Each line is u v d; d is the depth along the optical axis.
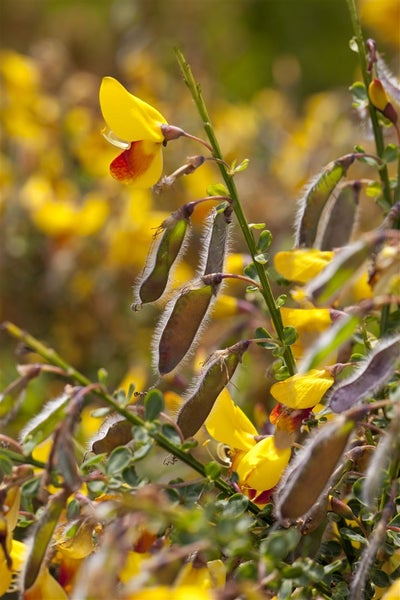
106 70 2.21
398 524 0.81
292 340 0.84
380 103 0.87
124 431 0.83
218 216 0.85
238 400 1.05
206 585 0.78
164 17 2.25
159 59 2.00
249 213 1.36
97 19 2.37
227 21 2.53
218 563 0.79
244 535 0.79
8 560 0.80
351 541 0.84
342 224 0.88
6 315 1.33
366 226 1.26
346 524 0.85
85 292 1.28
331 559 0.85
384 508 0.80
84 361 1.28
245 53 2.52
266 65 2.50
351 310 0.85
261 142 1.64
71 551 0.81
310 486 0.78
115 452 0.80
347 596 0.82
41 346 0.79
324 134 1.56
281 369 0.85
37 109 1.49
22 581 0.79
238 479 0.83
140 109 0.84
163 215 1.21
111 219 1.28
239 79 2.47
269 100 1.91
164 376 0.84
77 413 0.79
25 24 2.64
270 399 1.08
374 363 0.79
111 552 0.75
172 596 0.74
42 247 1.33
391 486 0.79
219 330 1.06
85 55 2.29
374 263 0.80
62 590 0.81
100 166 1.40
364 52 0.88
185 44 2.17
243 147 1.57
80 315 1.29
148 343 1.26
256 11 2.59
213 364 0.83
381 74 0.89
